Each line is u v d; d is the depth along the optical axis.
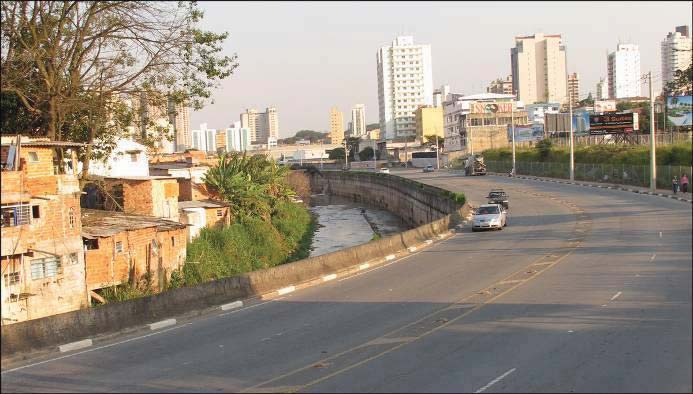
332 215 96.62
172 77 33.12
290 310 22.36
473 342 15.99
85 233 32.53
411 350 15.67
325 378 13.81
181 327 20.80
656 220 39.75
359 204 117.81
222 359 16.11
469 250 34.81
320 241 65.00
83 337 19.00
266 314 21.95
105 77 32.41
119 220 37.38
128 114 34.97
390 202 101.50
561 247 32.47
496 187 80.88
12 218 28.08
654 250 28.69
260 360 15.76
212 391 13.41
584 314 18.05
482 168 109.69
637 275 23.22
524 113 150.12
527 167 101.75
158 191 44.22
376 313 20.56
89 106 32.31
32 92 32.03
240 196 57.09
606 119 92.44
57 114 32.38
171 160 74.44
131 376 15.06
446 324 18.16
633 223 39.34
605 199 57.09
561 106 169.88
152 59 32.50
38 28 30.92
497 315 18.80
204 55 33.09
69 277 30.75
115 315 20.08
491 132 147.62
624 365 13.25
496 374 13.25
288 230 63.00
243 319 21.36
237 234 50.78
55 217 30.27
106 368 16.03
